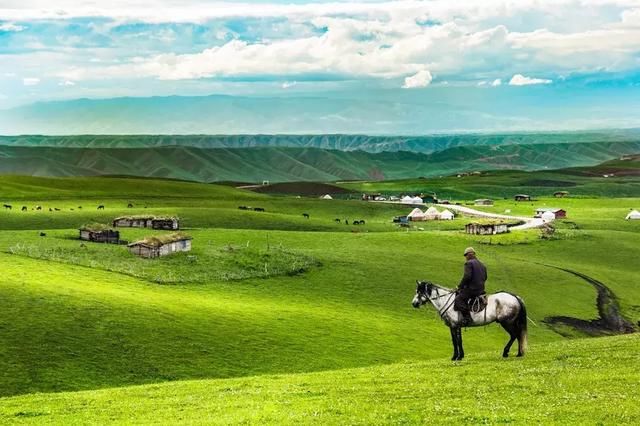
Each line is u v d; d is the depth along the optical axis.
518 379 29.30
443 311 34.97
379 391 29.31
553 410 23.72
